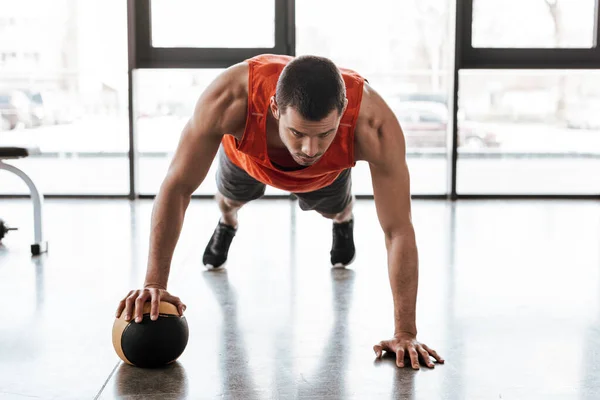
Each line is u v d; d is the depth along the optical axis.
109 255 2.99
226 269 2.77
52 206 4.38
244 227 3.70
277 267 2.80
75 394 1.51
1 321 2.05
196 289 2.45
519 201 4.68
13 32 4.71
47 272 2.68
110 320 2.06
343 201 2.34
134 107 4.60
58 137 4.91
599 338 1.92
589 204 4.54
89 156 4.94
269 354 1.78
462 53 4.65
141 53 4.60
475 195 4.80
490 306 2.24
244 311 2.18
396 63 4.79
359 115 1.61
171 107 4.88
